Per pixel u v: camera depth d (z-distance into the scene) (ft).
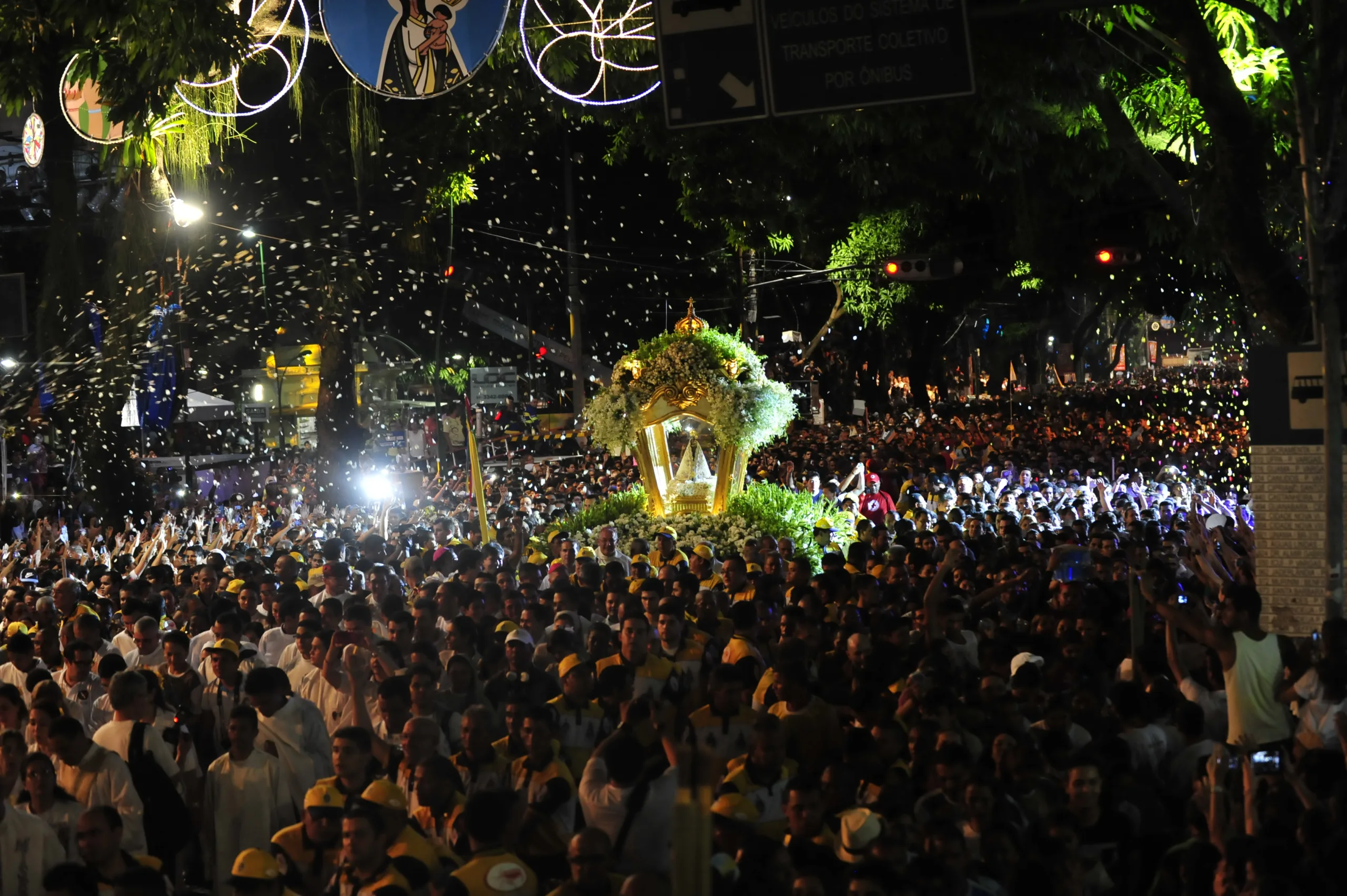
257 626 35.45
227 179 80.59
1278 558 29.81
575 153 135.95
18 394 77.36
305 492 90.74
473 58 46.32
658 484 65.57
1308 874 17.01
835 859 19.45
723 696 25.13
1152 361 314.55
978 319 247.09
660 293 154.61
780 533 61.21
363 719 26.58
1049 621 32.73
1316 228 27.94
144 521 75.10
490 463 114.83
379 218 84.94
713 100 36.06
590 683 25.91
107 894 20.44
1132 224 92.02
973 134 56.08
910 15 35.12
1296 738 24.43
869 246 128.06
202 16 47.96
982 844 19.76
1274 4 40.29
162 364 84.64
